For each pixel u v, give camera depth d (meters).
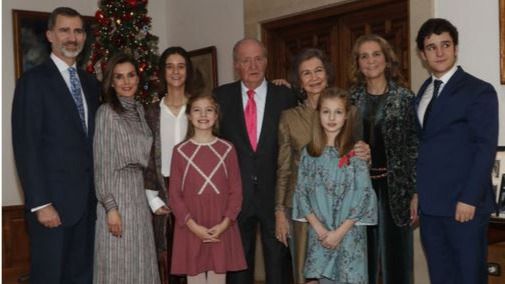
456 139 2.70
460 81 2.73
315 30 4.89
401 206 2.90
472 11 3.55
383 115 2.92
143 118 3.04
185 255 2.98
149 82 5.14
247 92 3.27
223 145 3.06
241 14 5.40
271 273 3.17
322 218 2.80
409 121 2.90
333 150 2.85
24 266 5.59
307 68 3.03
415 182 2.91
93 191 3.01
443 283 2.83
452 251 2.78
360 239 2.80
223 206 3.00
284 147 3.07
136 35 5.40
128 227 2.86
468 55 3.59
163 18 6.50
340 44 4.68
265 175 3.15
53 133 2.88
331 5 4.57
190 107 3.04
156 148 3.08
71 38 2.96
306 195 2.87
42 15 5.88
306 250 2.97
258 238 4.14
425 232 2.86
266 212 3.15
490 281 3.21
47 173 2.87
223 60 5.64
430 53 2.77
